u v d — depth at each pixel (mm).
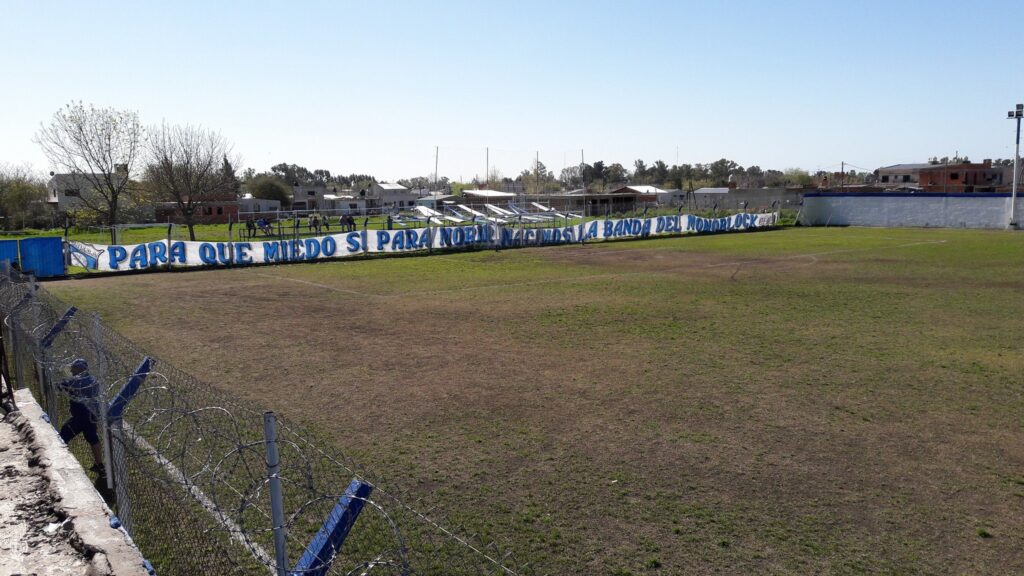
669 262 34000
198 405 9930
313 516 6695
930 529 6953
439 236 40938
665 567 6191
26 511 6727
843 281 26250
